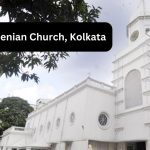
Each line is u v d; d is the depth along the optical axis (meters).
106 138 24.47
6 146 39.72
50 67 8.29
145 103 22.98
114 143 25.47
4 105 55.25
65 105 29.42
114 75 29.19
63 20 7.16
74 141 24.11
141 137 22.14
